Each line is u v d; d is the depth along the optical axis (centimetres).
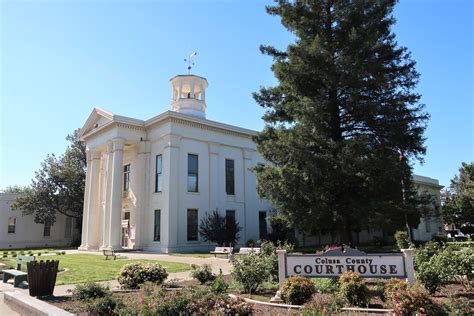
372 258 820
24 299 815
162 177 2984
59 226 4641
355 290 695
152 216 3023
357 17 1780
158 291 754
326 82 1764
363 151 1611
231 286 980
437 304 579
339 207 1645
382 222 1641
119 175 3058
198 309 591
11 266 1748
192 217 3009
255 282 905
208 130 3247
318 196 1630
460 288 892
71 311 725
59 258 2278
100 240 3481
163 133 3053
